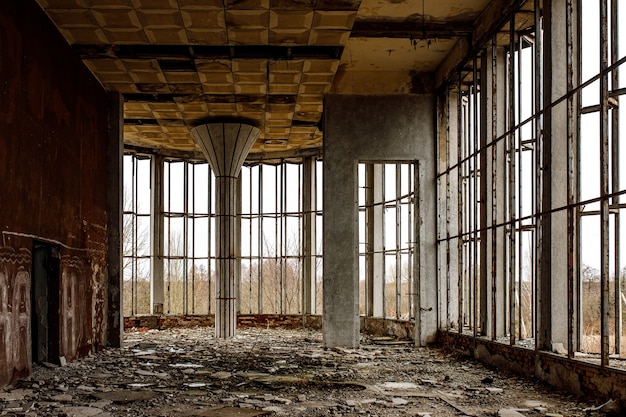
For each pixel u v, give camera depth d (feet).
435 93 55.72
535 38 36.17
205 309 113.29
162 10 39.78
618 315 32.37
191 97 58.18
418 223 55.01
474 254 46.09
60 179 40.63
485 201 45.55
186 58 47.83
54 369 38.50
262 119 66.74
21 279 33.35
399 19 46.93
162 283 84.07
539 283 35.09
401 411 26.96
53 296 40.27
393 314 82.79
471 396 30.71
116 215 53.78
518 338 43.88
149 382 34.78
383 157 55.06
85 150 47.26
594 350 49.06
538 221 35.29
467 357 46.65
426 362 44.42
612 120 32.24
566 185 34.09
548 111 34.27
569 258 32.09
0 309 30.48
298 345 57.41
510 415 25.62
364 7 44.78
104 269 52.31
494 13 42.80
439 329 54.49
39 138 36.63
